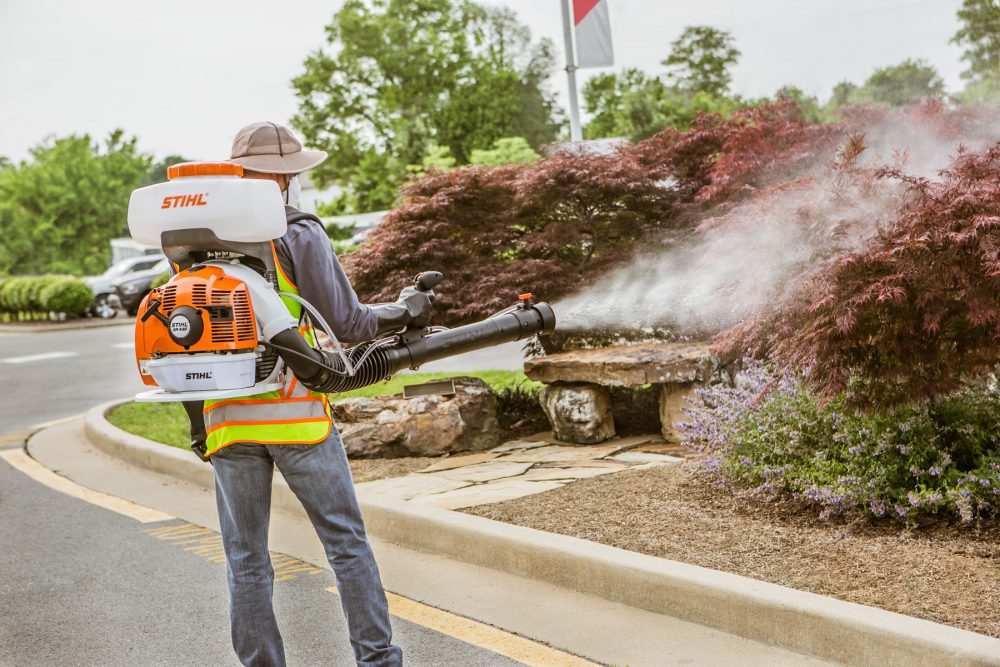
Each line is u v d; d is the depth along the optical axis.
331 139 48.84
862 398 4.46
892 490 4.61
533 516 5.09
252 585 3.00
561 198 7.85
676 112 34.78
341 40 49.22
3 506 6.60
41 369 16.70
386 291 7.93
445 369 12.21
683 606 3.84
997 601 3.54
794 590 3.63
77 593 4.70
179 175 2.82
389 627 3.03
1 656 3.95
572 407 7.20
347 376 2.91
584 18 10.07
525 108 49.03
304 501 2.98
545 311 3.32
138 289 28.27
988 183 4.05
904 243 4.03
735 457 5.39
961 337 4.20
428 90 49.50
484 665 3.60
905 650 3.16
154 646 4.01
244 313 2.76
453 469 6.63
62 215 62.34
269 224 2.79
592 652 3.63
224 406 2.95
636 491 5.47
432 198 8.03
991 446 4.77
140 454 7.73
